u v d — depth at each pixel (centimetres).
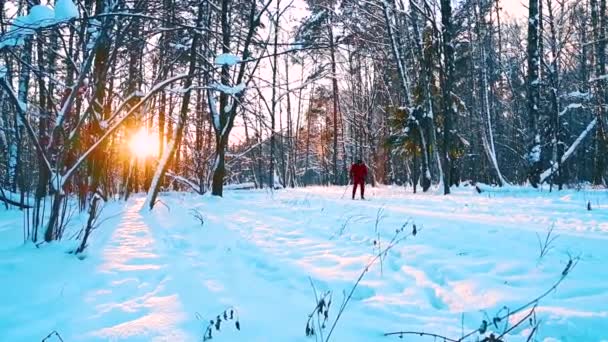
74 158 684
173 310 346
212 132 2747
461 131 3228
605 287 372
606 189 1564
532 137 1727
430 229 685
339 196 1597
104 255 536
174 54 920
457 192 1731
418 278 436
